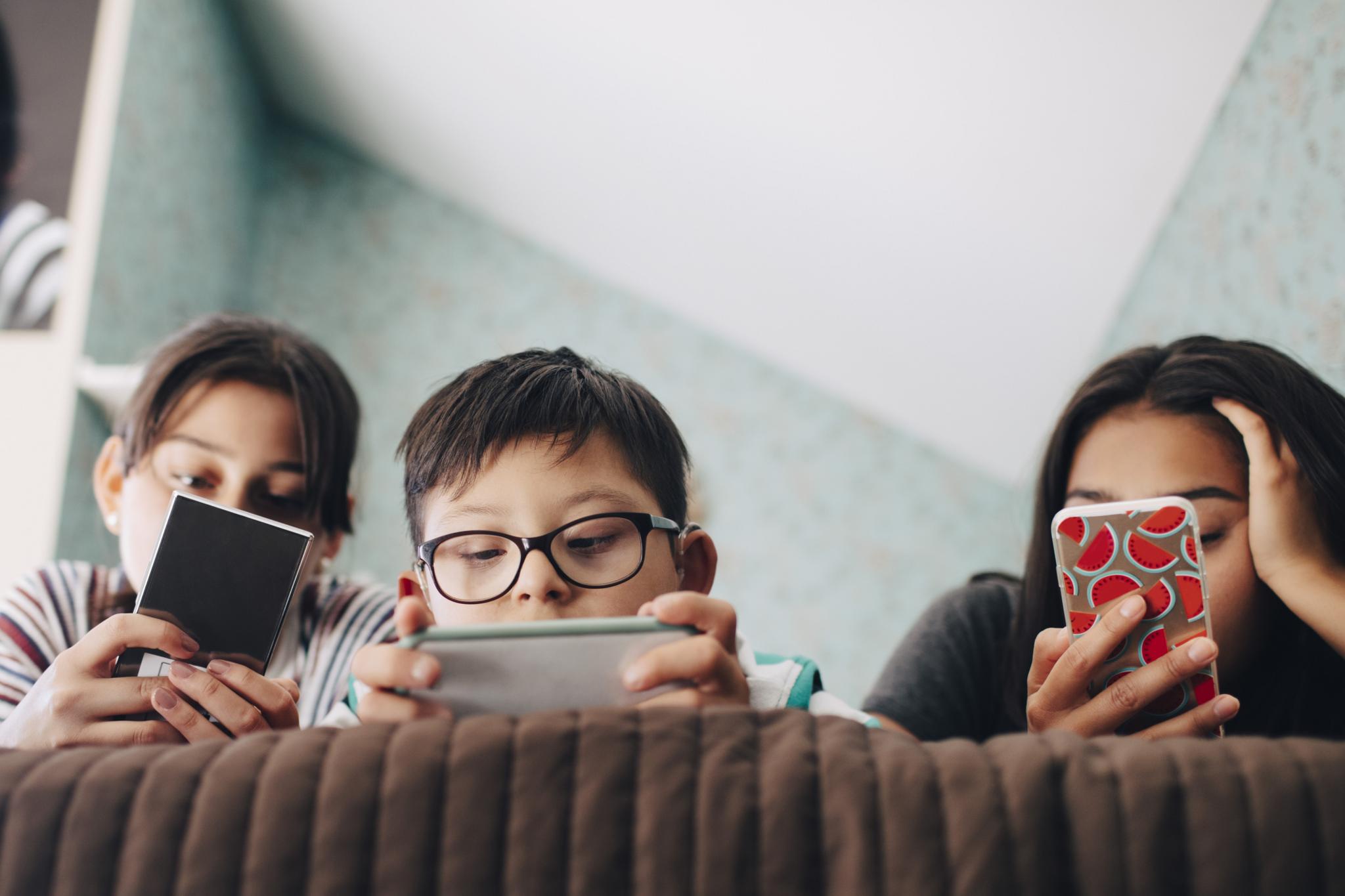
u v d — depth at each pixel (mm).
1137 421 805
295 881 334
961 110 1784
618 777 348
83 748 375
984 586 1075
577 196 2945
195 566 590
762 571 3211
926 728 946
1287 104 1368
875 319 2652
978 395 2734
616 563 618
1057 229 1968
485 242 3477
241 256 3221
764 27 1838
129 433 976
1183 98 1610
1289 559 715
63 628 933
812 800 346
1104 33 1527
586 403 675
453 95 2768
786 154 2176
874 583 3201
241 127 3172
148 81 2379
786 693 645
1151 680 587
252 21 2988
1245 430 750
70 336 1977
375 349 3355
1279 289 1419
